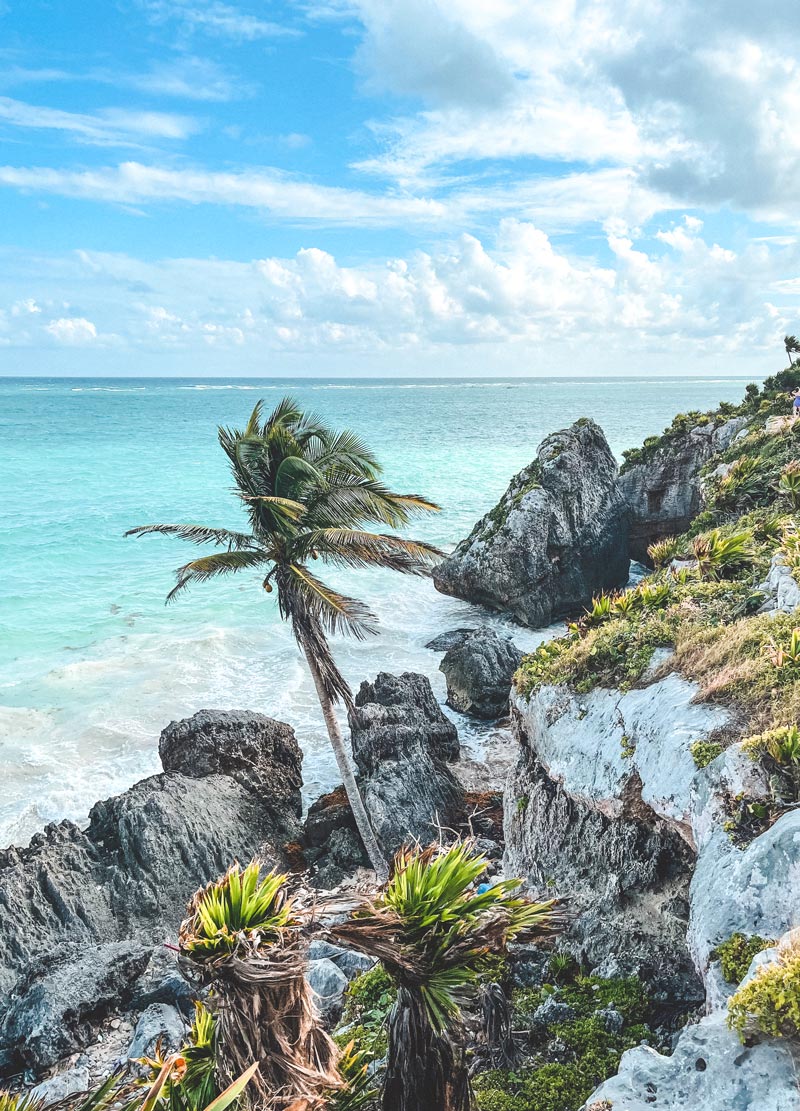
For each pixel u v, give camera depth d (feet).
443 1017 18.61
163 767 74.59
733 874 26.27
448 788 70.44
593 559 132.46
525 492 129.39
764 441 107.86
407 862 20.54
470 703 91.25
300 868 63.41
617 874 37.42
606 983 33.37
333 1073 19.84
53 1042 44.55
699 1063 18.99
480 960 18.92
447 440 369.50
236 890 18.99
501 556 123.54
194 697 94.07
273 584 141.08
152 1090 16.56
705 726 34.60
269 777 71.15
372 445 339.77
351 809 67.36
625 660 45.24
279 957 17.60
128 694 93.97
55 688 95.40
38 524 180.34
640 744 37.50
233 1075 18.21
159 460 295.48
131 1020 47.26
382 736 72.64
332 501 59.98
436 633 120.16
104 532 174.91
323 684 61.36
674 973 32.78
